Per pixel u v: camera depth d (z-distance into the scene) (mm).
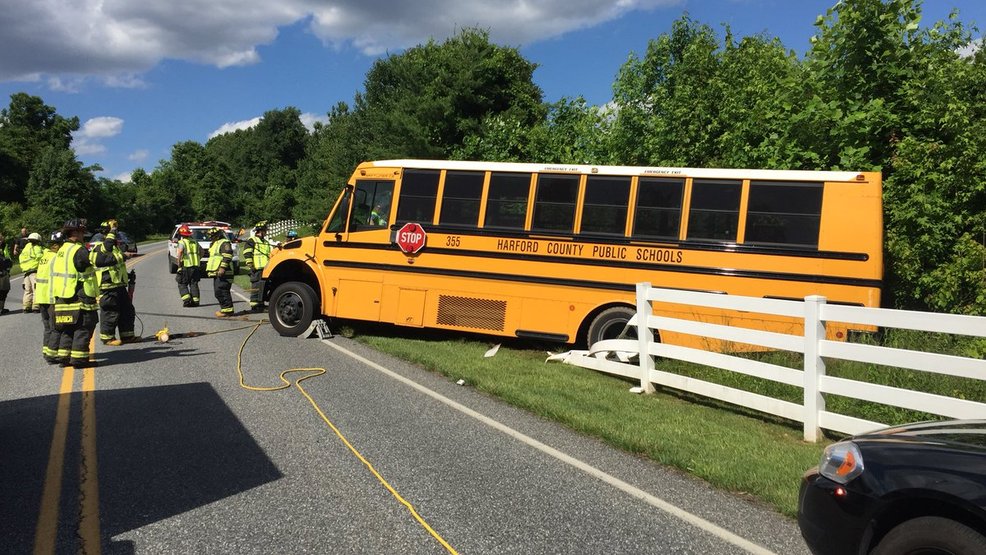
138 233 79062
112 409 6320
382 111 38156
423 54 36000
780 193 8633
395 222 10406
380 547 3641
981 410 4953
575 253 9500
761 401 6484
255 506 4152
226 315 13344
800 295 8445
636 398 7410
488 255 9914
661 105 15023
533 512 4180
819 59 11070
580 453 5418
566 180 9617
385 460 5066
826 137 10781
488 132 21234
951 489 2672
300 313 10992
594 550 3682
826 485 3109
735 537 3885
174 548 3576
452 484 4617
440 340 10852
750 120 12047
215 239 13484
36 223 53531
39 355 9148
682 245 8984
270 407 6465
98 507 4094
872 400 5590
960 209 9445
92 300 8211
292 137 119188
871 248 8219
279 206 93688
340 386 7449
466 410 6609
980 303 8797
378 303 10445
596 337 9352
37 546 3562
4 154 67438
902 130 10227
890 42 10477
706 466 5004
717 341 8609
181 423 5887
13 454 5047
